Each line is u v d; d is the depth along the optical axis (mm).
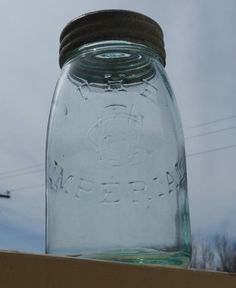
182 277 210
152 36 257
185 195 260
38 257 176
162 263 233
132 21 250
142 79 262
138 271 198
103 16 248
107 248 230
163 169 251
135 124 255
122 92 260
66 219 242
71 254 234
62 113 259
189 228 257
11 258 170
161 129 255
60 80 267
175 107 269
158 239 237
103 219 237
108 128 254
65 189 247
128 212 239
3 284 167
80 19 253
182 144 267
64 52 259
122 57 258
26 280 172
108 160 248
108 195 242
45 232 256
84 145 250
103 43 248
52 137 261
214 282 220
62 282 178
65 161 251
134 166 248
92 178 245
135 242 233
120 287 191
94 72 261
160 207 244
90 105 258
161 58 266
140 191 244
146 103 259
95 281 186
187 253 248
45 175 267
